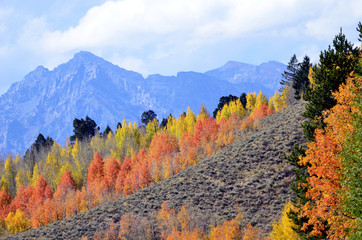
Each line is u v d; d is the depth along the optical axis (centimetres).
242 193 6925
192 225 6109
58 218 9744
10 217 9944
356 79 2078
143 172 10156
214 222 6112
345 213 1772
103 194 10475
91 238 6625
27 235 7131
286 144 7962
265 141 8462
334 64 2625
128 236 6388
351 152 1708
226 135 11081
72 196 10219
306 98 2744
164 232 6244
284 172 7131
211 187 7419
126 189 10162
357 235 1552
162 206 6975
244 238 5366
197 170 8338
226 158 8431
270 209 6225
